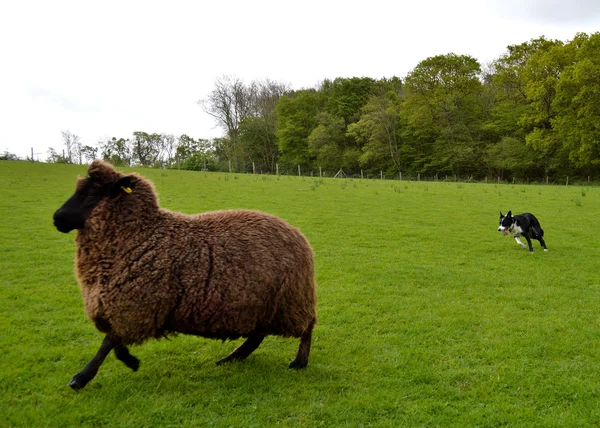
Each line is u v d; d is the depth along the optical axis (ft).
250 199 73.87
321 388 18.31
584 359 21.72
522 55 205.87
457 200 83.46
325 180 127.13
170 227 18.22
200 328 17.60
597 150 174.19
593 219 65.10
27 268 34.40
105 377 18.70
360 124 235.81
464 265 40.63
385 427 15.85
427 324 26.14
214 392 17.61
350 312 27.86
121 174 18.74
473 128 222.48
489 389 18.65
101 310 17.02
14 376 18.35
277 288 18.25
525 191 103.40
